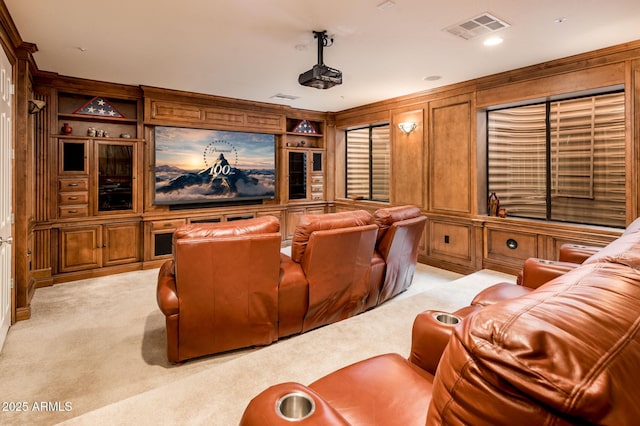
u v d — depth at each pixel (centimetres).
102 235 468
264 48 347
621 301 82
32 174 402
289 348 254
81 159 454
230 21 288
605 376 58
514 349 64
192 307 233
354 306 309
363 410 114
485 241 457
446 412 71
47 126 428
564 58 373
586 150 392
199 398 196
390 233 325
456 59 379
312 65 399
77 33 309
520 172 449
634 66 330
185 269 224
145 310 349
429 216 522
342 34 315
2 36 268
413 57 372
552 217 424
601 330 68
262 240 237
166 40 326
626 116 337
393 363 143
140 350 269
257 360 238
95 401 209
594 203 389
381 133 644
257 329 256
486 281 410
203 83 472
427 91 514
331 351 250
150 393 201
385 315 314
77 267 450
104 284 431
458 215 486
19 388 221
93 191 461
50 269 428
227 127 570
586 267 119
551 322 68
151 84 476
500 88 432
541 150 429
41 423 190
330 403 117
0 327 266
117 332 300
